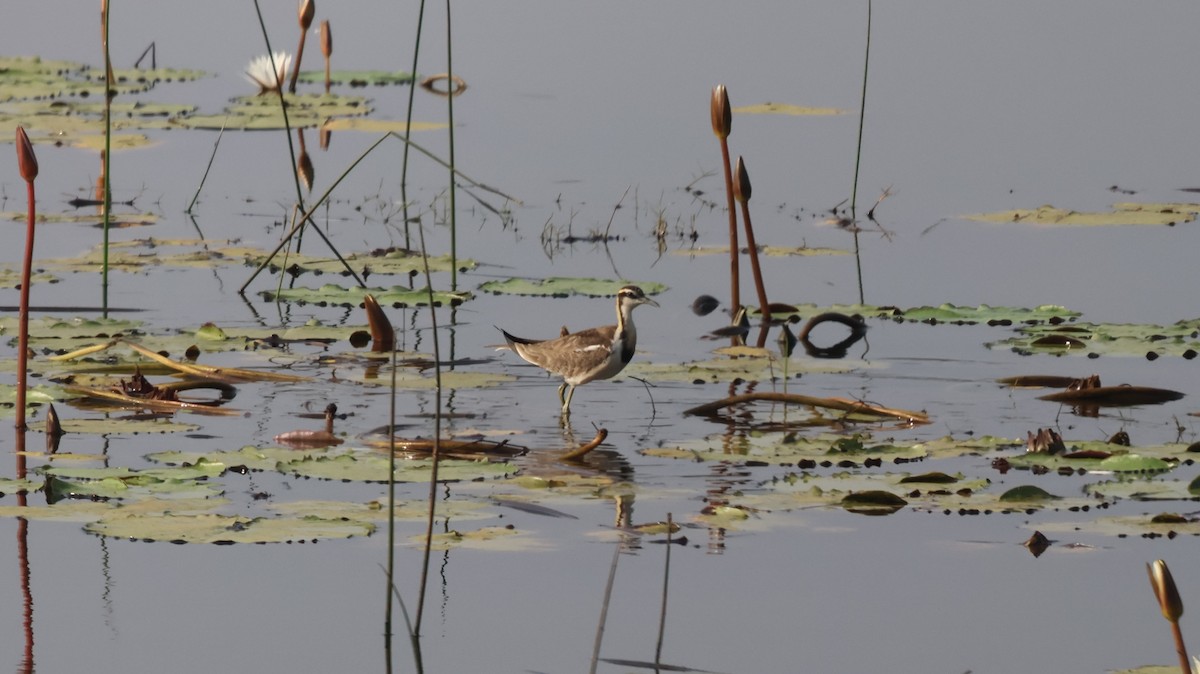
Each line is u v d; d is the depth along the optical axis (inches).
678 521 500.4
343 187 1081.4
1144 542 485.4
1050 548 479.5
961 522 503.5
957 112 1266.0
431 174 1115.9
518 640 415.2
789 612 433.4
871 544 483.5
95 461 544.1
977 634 419.8
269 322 767.7
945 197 1049.5
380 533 486.6
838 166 1127.6
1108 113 1250.6
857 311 792.3
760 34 1558.8
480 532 476.4
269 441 575.8
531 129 1237.1
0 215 970.7
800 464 553.3
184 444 570.6
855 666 400.8
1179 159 1129.4
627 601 440.8
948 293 837.8
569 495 520.4
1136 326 743.7
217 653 404.5
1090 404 643.5
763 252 922.1
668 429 603.8
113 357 685.3
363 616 430.3
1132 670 389.1
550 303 823.1
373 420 606.9
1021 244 936.3
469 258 914.7
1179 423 610.5
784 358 711.1
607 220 995.3
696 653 408.2
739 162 781.3
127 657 401.4
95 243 916.0
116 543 481.7
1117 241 944.3
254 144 1210.6
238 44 1611.7
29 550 472.7
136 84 1430.9
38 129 1229.7
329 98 1380.4
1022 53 1453.0
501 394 654.5
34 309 778.8
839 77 1390.3
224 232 953.5
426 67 1496.1
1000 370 698.2
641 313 804.6
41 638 411.2
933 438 591.8
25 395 591.2
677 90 1360.7
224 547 480.4
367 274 870.4
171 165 1135.0
